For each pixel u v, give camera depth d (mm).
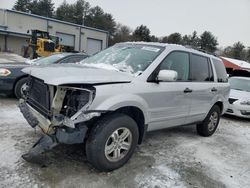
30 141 4602
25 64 7801
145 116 4203
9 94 7363
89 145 3641
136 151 4797
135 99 3918
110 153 3840
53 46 29312
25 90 4387
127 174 3893
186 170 4281
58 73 3686
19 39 44562
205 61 5754
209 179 4090
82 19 84875
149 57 4535
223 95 6297
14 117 5906
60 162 3990
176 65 4840
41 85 3789
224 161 4895
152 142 5402
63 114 3523
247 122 8797
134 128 4004
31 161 3871
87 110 3424
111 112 3807
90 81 3545
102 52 5266
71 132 3420
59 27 48125
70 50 36219
